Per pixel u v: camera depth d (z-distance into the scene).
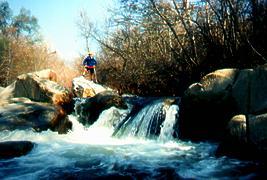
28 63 26.38
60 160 5.71
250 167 4.85
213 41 9.82
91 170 5.10
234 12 8.34
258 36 7.99
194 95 6.79
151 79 14.90
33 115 8.35
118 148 6.63
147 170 5.02
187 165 5.19
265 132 4.89
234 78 6.55
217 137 6.74
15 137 7.52
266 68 6.01
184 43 12.36
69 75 25.06
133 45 17.44
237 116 5.54
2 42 26.03
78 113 10.72
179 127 7.36
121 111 9.80
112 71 19.31
